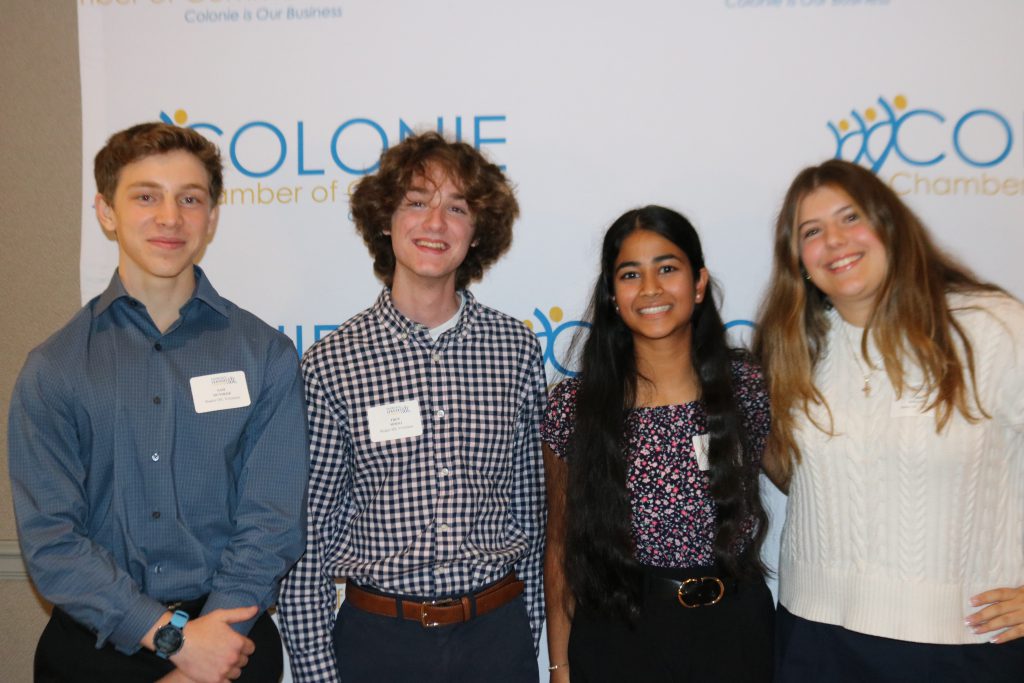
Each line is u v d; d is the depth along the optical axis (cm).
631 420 166
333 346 168
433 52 210
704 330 172
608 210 209
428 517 160
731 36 205
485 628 162
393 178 166
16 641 226
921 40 202
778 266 172
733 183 207
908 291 155
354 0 211
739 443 163
